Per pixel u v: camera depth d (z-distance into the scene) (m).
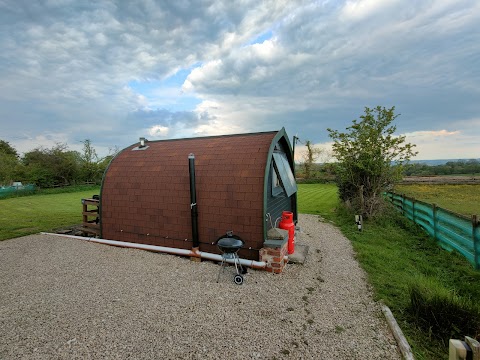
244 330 3.45
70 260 6.28
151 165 7.49
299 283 4.92
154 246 6.80
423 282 4.23
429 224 8.51
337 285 4.87
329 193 21.91
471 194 17.66
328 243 7.68
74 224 10.74
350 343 3.22
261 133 7.41
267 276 5.23
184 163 7.01
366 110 10.95
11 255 6.71
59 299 4.38
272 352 3.05
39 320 3.76
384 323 3.66
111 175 7.84
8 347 3.17
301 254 6.34
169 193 6.78
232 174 6.14
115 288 4.76
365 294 4.53
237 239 5.07
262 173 5.88
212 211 6.16
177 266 5.81
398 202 12.42
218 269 5.61
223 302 4.19
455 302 3.53
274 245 5.37
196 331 3.43
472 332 3.33
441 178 26.14
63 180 32.66
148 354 3.01
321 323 3.64
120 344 3.19
